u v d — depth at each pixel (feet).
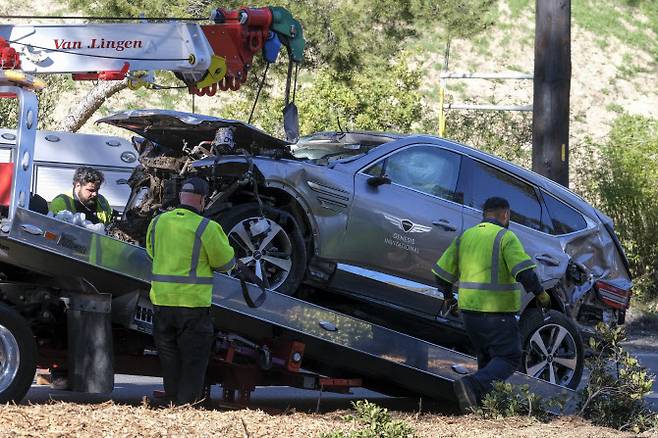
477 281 104.42
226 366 104.68
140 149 108.37
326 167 107.65
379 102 242.78
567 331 120.47
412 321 115.75
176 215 92.79
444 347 116.37
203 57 95.76
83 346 93.45
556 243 123.13
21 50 94.63
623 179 240.94
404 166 113.50
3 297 94.07
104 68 95.50
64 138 146.61
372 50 206.08
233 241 100.53
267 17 100.89
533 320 118.32
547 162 189.78
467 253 105.40
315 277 106.63
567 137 190.60
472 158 118.62
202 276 92.27
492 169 120.16
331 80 238.68
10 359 90.02
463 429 89.15
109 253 92.73
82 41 95.40
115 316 95.86
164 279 91.66
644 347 195.62
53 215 94.58
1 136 139.85
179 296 91.45
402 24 207.21
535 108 191.31
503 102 357.82
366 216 108.47
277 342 103.65
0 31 94.84
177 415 83.61
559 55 189.06
